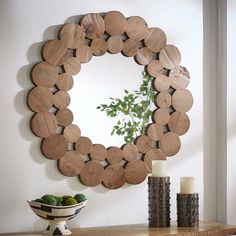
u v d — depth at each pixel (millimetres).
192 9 3217
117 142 2932
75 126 2799
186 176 3162
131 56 2977
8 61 2658
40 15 2740
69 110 2779
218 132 3297
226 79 3250
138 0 3037
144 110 3020
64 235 2541
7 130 2648
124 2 2990
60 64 2764
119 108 2943
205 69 3271
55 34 2779
